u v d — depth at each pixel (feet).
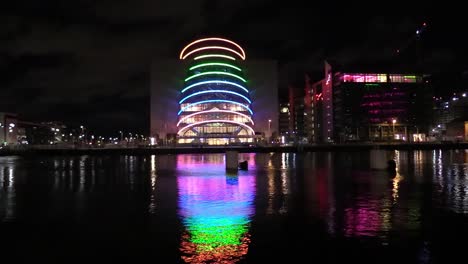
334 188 99.96
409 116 565.53
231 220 64.23
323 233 55.57
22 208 77.15
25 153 347.15
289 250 48.73
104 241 53.42
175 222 63.36
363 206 74.23
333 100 600.80
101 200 86.17
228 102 509.35
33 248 50.85
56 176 145.69
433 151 355.15
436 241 51.31
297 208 73.41
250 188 102.58
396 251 47.78
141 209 74.64
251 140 519.19
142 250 49.47
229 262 45.09
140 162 233.96
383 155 151.64
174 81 546.67
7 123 580.30
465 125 551.59
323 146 390.63
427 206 73.51
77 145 471.21
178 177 135.44
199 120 511.40
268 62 554.87
